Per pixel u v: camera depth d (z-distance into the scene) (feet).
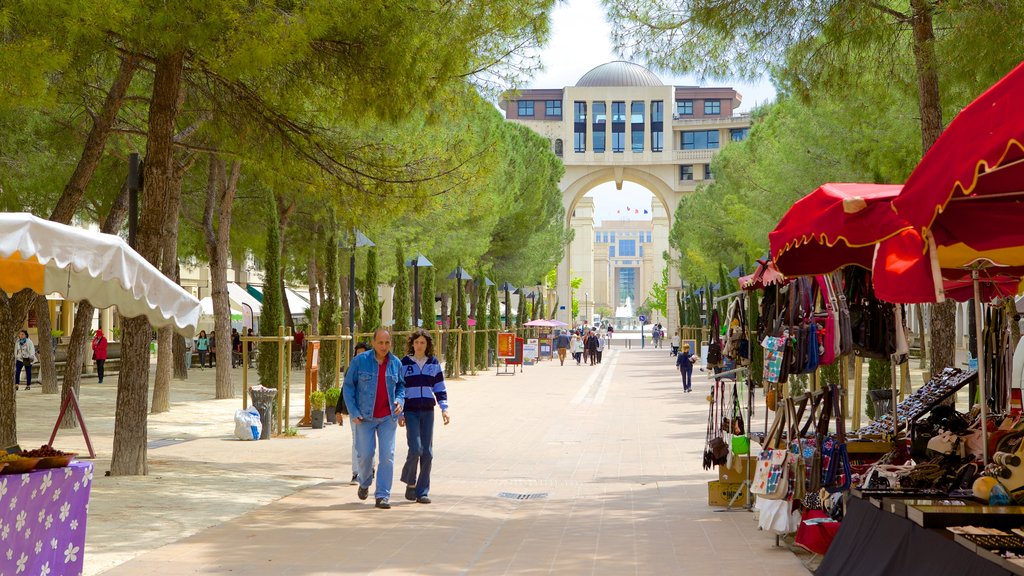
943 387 31.58
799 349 27.27
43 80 32.50
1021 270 24.97
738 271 104.32
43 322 88.28
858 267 29.30
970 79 37.24
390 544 27.45
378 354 35.06
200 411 74.74
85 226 108.37
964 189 14.25
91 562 24.08
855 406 43.50
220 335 86.43
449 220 109.70
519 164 153.79
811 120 73.36
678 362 104.01
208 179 85.92
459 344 131.34
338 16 36.29
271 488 38.34
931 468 24.45
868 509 20.67
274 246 72.33
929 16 38.42
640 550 26.96
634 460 51.24
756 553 26.23
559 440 60.95
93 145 46.03
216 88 44.86
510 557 26.02
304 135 45.60
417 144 47.93
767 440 28.40
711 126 344.90
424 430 36.24
